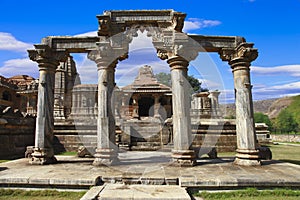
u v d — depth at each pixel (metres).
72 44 9.84
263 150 10.51
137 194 5.37
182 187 6.00
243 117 8.99
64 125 16.55
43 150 9.20
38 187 6.33
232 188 6.10
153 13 9.15
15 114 14.62
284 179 6.19
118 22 9.07
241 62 9.27
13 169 7.90
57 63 10.11
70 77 24.38
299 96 85.75
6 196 5.97
